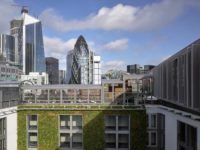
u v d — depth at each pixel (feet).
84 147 139.74
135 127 137.59
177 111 94.84
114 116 139.85
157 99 145.59
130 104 140.97
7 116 129.80
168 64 116.67
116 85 144.05
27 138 142.82
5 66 511.81
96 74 593.42
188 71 84.79
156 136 139.23
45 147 141.69
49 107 141.69
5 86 132.26
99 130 139.33
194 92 78.33
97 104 140.36
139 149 136.98
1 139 124.06
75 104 141.08
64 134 142.20
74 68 598.75
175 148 98.02
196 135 79.46
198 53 76.89
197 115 78.59
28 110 142.51
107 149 139.03
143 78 155.53
